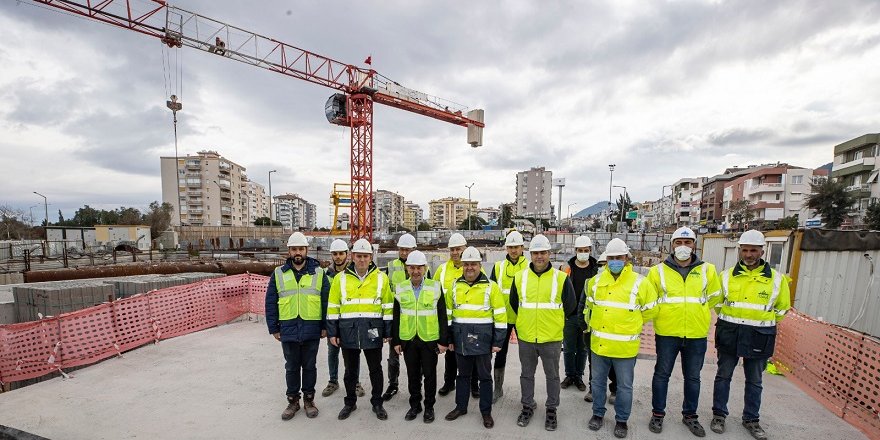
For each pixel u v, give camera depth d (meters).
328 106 32.00
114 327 6.04
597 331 3.70
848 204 32.66
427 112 35.28
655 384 3.76
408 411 4.16
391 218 141.12
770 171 47.94
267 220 87.81
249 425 3.87
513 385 4.84
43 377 6.89
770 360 5.25
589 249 4.66
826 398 4.20
